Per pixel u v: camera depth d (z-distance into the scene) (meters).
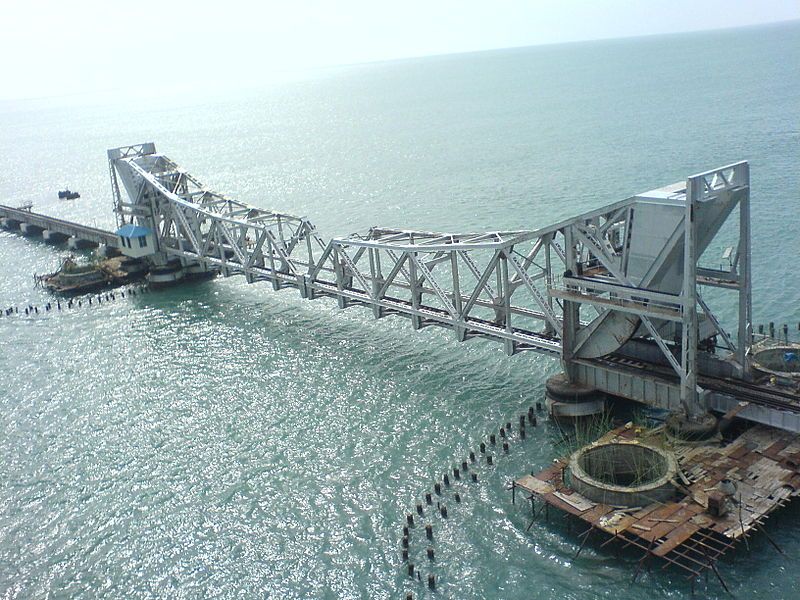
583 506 48.81
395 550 49.72
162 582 49.00
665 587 44.16
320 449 62.16
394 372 74.69
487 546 49.16
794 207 112.38
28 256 137.75
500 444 60.03
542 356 74.44
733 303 82.12
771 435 54.09
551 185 147.25
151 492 58.66
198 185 111.56
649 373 58.94
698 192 51.94
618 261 59.78
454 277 72.38
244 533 52.84
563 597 44.44
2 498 59.59
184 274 113.00
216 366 80.50
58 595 48.75
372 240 84.38
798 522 47.91
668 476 48.97
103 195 197.75
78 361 85.56
